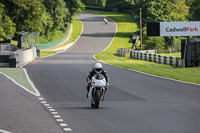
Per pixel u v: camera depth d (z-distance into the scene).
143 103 51.25
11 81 76.50
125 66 131.38
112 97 57.47
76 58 183.50
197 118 39.41
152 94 61.44
